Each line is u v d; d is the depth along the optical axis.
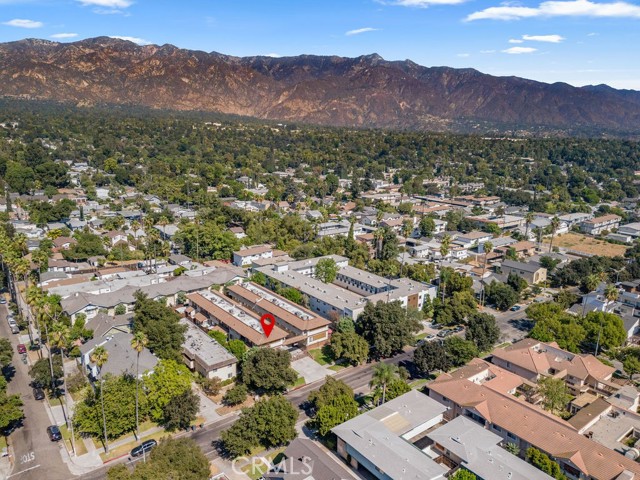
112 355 105.19
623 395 102.88
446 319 140.75
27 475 80.25
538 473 75.94
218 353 112.00
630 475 75.00
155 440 88.19
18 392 104.12
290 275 162.88
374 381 94.25
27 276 148.62
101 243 189.25
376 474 77.25
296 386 108.00
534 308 140.38
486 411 92.44
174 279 155.75
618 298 156.38
